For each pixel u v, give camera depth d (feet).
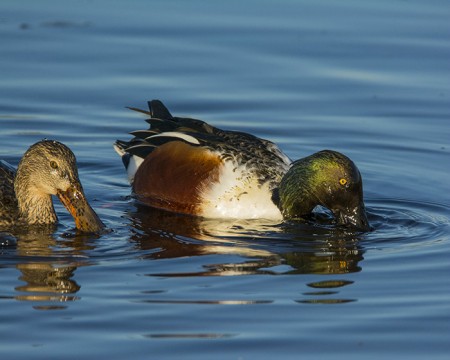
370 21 74.28
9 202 46.44
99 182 53.62
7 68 65.82
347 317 36.11
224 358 32.89
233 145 49.93
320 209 49.88
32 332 34.58
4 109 61.11
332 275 40.42
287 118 61.31
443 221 47.93
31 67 66.18
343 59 68.49
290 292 38.45
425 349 33.65
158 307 36.70
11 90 63.16
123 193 52.21
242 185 48.34
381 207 50.08
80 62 67.15
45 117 60.59
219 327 35.09
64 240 44.14
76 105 62.13
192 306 36.83
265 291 38.50
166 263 41.42
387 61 68.39
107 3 77.00
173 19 73.87
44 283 38.86
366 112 62.39
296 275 40.32
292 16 75.05
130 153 52.42
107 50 68.80
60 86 64.03
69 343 33.76
